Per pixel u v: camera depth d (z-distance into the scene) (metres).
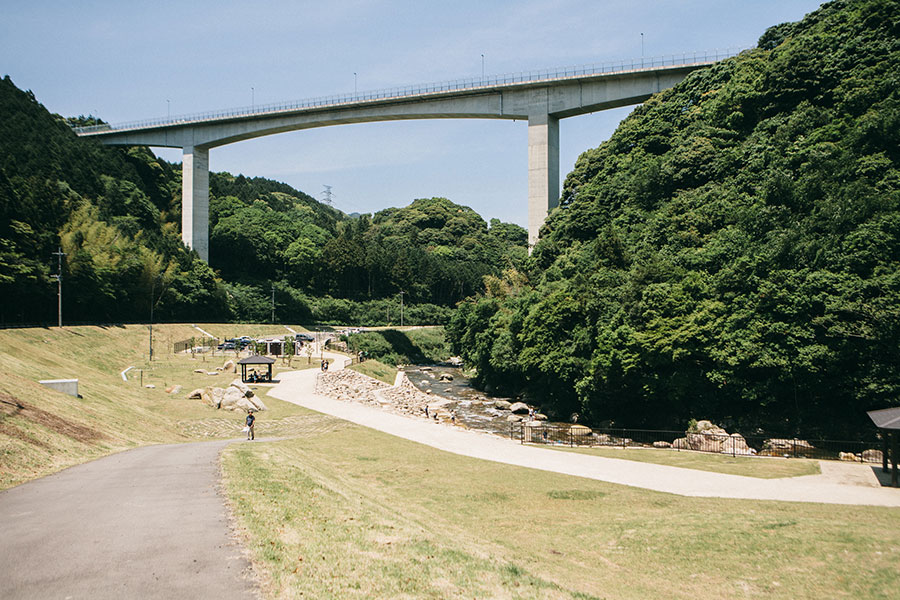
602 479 26.84
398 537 14.41
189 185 130.50
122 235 104.25
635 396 52.41
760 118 65.94
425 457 31.50
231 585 10.23
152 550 11.87
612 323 52.84
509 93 100.94
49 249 82.69
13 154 101.56
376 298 171.50
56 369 46.75
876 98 52.22
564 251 79.75
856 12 61.22
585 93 95.25
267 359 62.19
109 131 138.12
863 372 40.53
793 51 62.38
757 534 17.45
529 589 12.12
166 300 107.94
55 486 17.98
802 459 31.91
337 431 39.28
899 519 19.38
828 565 14.91
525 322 63.94
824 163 49.00
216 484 18.44
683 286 50.78
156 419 38.44
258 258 158.25
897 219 41.31
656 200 70.75
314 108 116.12
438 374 102.69
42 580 10.20
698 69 85.69
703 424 47.12
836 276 41.66
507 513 21.22
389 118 112.62
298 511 15.77
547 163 98.19
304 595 10.08
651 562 15.88
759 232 50.88
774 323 43.41
